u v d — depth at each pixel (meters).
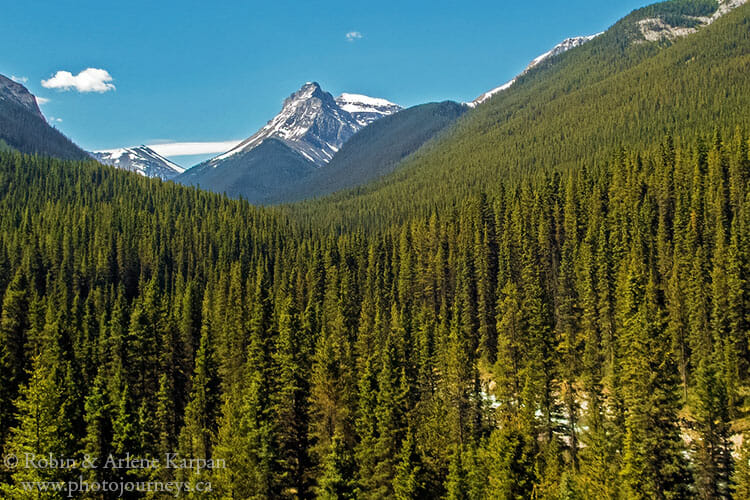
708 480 41.78
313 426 50.56
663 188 105.06
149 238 156.25
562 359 55.44
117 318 75.94
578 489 39.19
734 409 47.69
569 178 126.31
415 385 56.97
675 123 178.88
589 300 80.88
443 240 128.38
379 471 45.19
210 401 56.47
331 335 83.88
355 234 155.88
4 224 157.75
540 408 52.47
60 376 50.56
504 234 111.56
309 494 48.22
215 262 154.75
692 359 68.62
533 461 42.97
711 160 106.44
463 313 99.69
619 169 119.44
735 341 66.69
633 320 53.88
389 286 121.62
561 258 107.19
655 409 42.62
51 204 181.25
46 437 37.44
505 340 61.81
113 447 42.28
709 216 92.38
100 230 156.00
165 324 72.38
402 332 75.56
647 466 41.38
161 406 57.22
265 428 43.22
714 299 70.00
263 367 59.59
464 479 41.78
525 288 92.69
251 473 42.22
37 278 127.75
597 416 48.19
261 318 63.00
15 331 71.50
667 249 89.06
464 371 55.84
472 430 53.78
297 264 144.88
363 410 49.25
